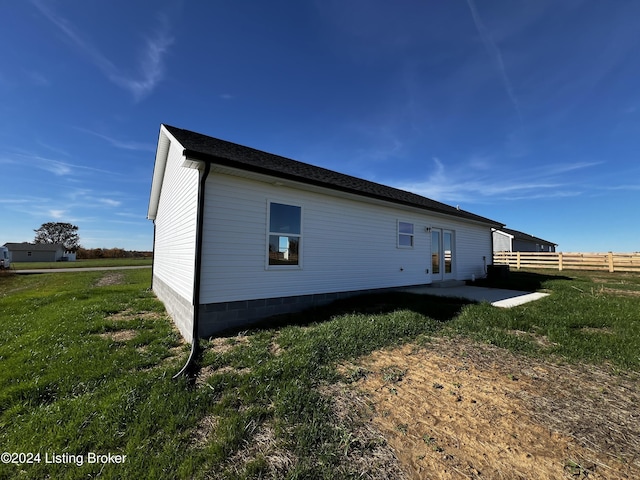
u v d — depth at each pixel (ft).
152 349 13.85
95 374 10.82
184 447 6.46
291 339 13.70
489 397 8.66
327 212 22.53
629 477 5.50
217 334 15.89
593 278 43.60
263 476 5.61
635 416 7.63
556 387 9.25
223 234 16.87
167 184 27.35
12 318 22.29
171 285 23.29
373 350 12.56
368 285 25.68
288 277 19.92
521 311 19.03
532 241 115.34
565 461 5.95
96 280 53.98
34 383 10.03
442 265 35.17
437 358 11.71
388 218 27.96
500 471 5.70
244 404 8.30
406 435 6.89
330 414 7.73
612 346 12.54
